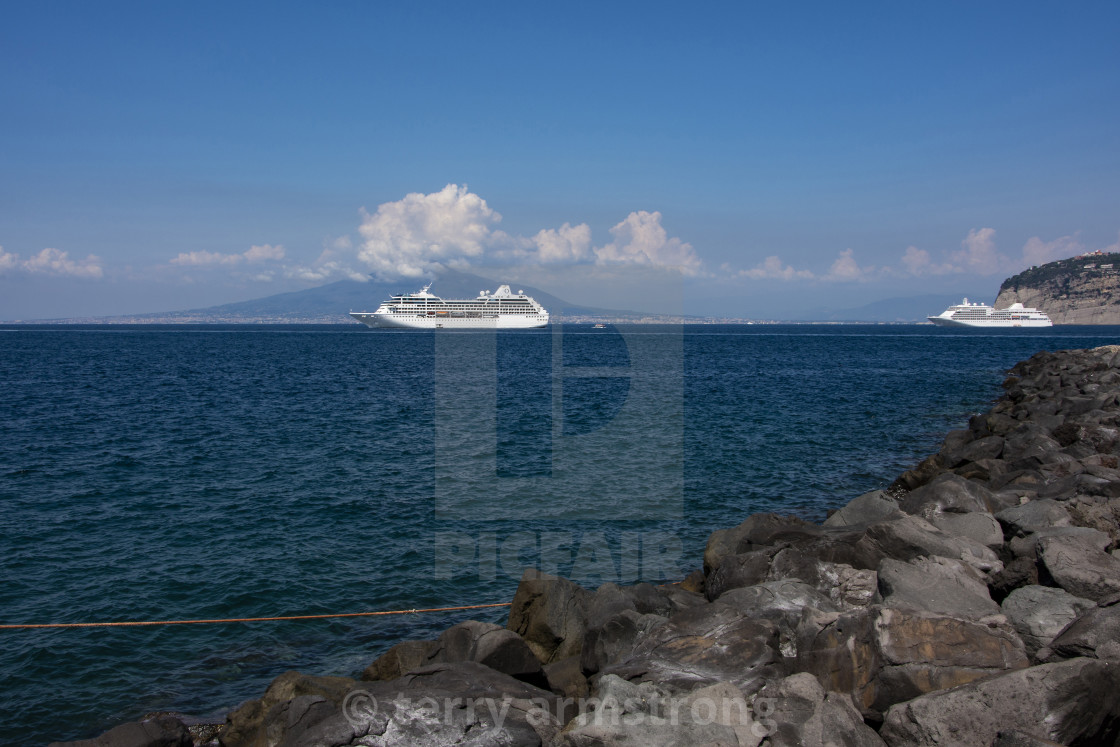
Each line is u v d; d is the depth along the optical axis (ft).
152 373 193.77
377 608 39.04
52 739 28.30
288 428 95.66
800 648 23.25
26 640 35.58
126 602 39.81
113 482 65.16
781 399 129.29
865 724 19.21
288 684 26.58
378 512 54.80
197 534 50.65
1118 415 64.80
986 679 18.48
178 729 25.79
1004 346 352.90
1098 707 17.66
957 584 25.81
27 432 93.30
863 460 75.31
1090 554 26.68
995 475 51.44
